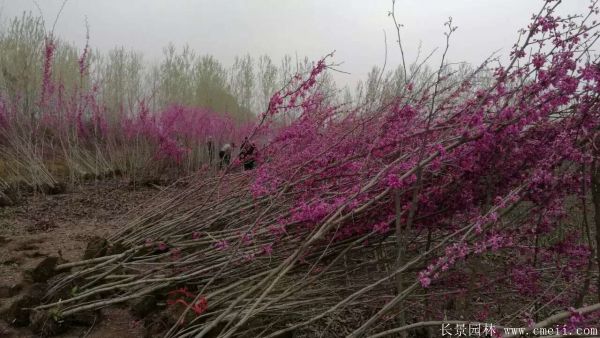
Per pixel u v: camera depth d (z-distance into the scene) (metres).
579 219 3.19
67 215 6.12
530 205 2.55
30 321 2.73
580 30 1.97
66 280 3.03
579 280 2.47
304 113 3.17
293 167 3.07
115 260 3.31
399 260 2.08
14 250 4.31
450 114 2.57
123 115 10.28
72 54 13.33
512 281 2.55
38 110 8.61
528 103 2.10
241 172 4.00
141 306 2.86
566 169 2.17
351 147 2.82
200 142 10.74
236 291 2.67
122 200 7.23
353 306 2.83
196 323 2.50
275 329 2.69
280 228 2.49
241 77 22.23
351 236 2.60
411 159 2.30
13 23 10.66
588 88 1.98
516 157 2.20
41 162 7.68
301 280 2.46
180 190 5.48
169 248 3.59
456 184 2.28
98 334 2.71
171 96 17.23
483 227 1.89
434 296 2.57
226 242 2.85
